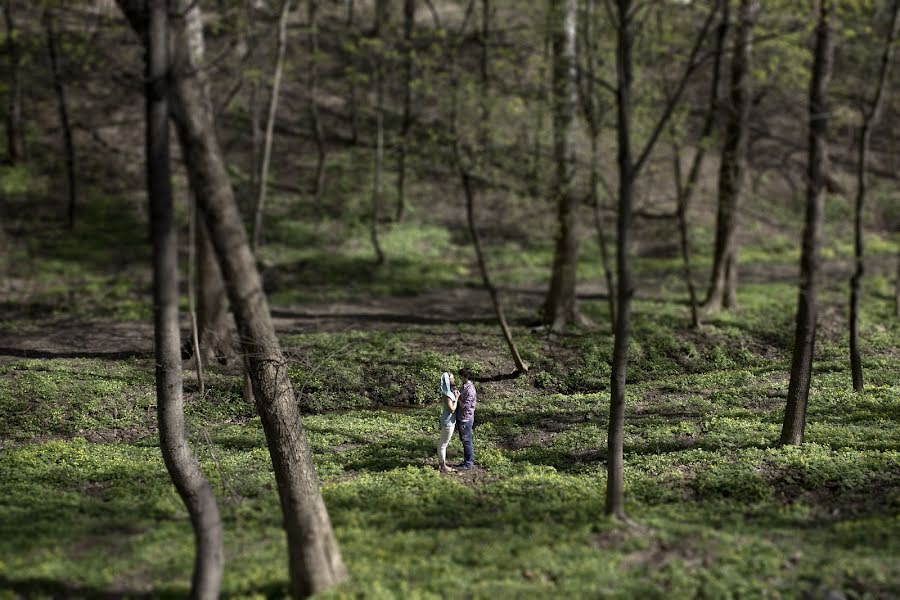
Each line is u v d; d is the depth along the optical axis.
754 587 9.46
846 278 32.41
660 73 21.94
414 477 14.51
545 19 23.62
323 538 9.78
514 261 35.91
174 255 10.27
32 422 17.59
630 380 22.20
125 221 36.31
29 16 40.31
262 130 44.00
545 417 18.95
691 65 11.80
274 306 28.72
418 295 31.11
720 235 26.98
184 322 25.72
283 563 10.52
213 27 21.12
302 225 37.03
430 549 10.87
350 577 9.88
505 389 21.47
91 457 15.48
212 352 21.41
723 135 25.70
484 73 23.09
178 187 37.97
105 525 11.96
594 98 22.22
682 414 18.44
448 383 15.01
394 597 9.26
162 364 10.49
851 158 44.91
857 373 18.77
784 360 23.12
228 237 10.05
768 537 11.09
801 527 11.52
